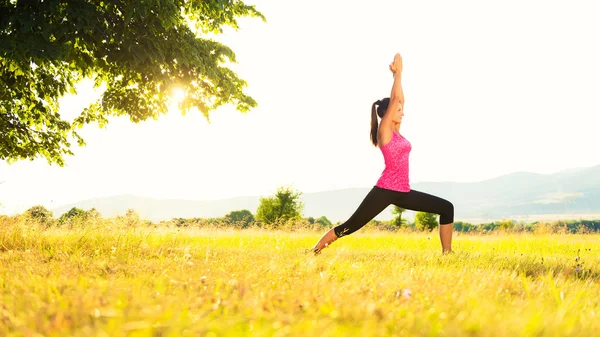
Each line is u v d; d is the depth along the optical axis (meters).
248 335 1.38
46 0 7.88
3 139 13.18
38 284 2.38
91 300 1.84
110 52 9.09
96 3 9.01
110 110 12.58
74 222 6.38
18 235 6.02
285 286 2.59
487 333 1.37
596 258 5.85
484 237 11.78
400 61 5.87
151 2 8.58
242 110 12.30
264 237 9.12
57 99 12.77
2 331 1.47
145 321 1.40
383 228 13.13
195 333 1.37
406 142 5.84
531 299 2.32
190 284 2.57
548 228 12.53
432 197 5.96
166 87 10.03
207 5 10.98
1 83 11.05
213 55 11.77
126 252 4.94
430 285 2.64
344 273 3.40
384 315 1.74
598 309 2.18
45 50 7.89
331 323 1.53
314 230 10.66
